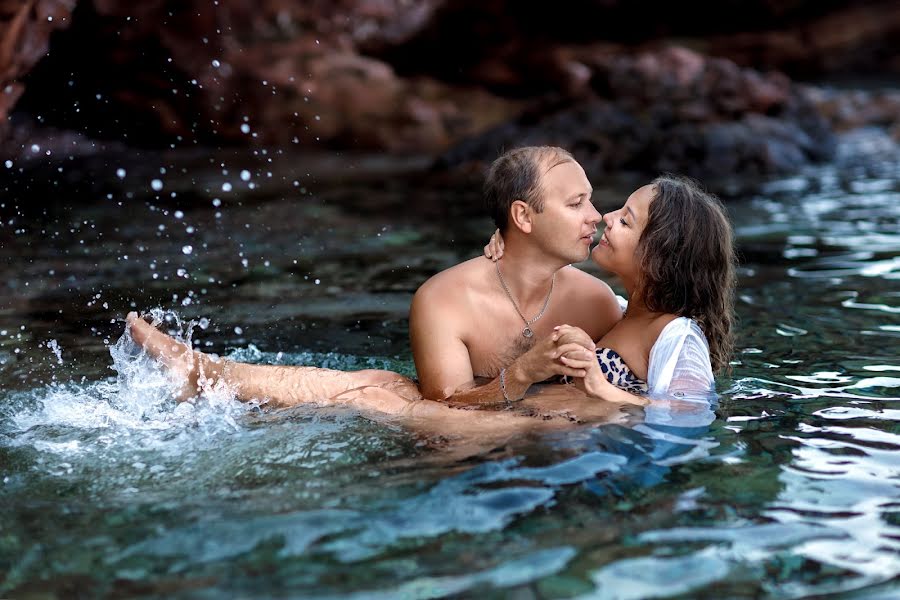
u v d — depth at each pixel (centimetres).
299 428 380
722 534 288
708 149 1270
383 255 790
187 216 984
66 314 597
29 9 752
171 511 307
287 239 863
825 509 305
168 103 1612
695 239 428
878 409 402
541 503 308
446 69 1980
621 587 258
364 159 1543
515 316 446
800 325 551
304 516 300
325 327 575
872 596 254
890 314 570
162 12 1568
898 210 955
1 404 421
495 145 1337
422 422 383
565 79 1888
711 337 447
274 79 1700
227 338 551
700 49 2300
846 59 2311
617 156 1301
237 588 258
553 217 422
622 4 2228
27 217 960
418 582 260
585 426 375
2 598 256
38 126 1396
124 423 390
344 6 1908
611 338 450
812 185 1148
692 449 354
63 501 316
